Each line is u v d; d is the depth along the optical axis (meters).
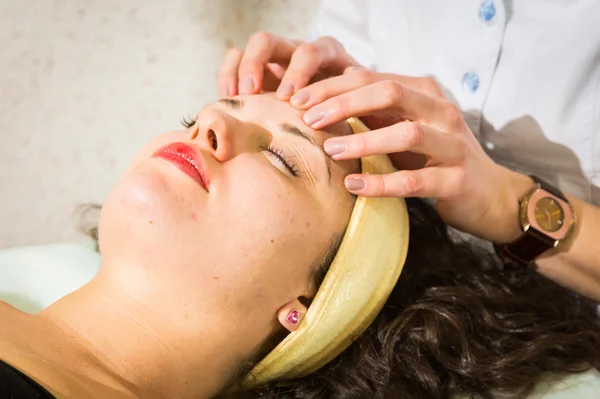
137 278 0.74
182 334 0.74
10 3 1.49
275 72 0.97
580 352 0.93
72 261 1.06
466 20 0.95
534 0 0.90
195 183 0.72
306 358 0.79
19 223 1.47
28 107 1.49
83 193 1.50
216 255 0.72
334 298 0.76
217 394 0.82
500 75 0.96
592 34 0.85
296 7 1.57
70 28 1.52
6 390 0.60
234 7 1.58
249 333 0.77
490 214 0.86
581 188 0.98
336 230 0.77
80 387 0.65
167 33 1.57
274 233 0.73
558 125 0.93
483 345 0.88
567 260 0.91
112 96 1.54
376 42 1.11
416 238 0.94
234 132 0.74
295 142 0.77
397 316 0.85
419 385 0.83
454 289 0.89
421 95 0.77
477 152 0.84
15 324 0.71
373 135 0.73
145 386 0.72
